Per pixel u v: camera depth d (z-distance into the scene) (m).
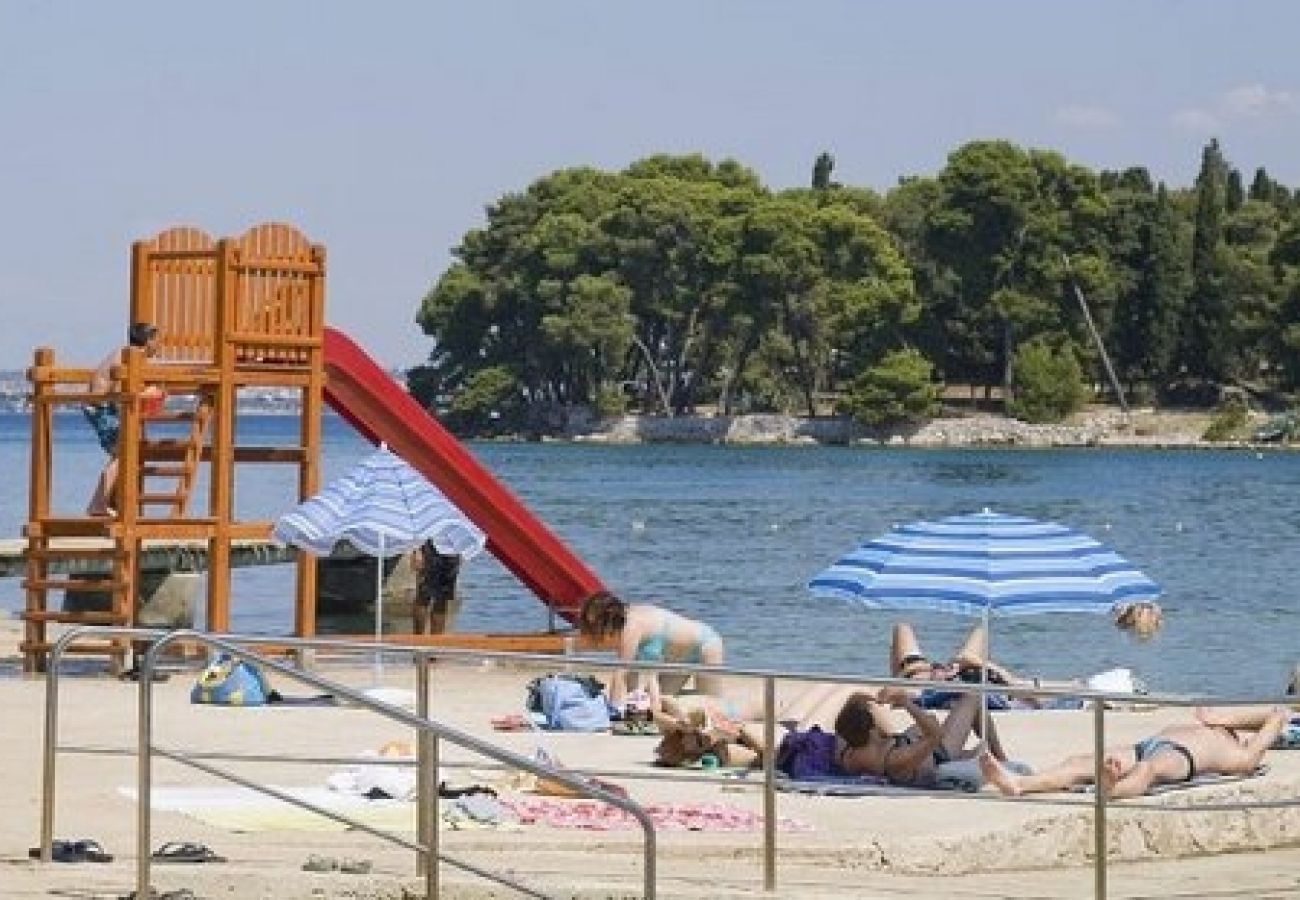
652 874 31.31
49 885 34.94
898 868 41.88
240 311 72.50
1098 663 96.50
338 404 83.25
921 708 47.28
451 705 61.16
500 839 40.47
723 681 62.09
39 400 72.19
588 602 58.34
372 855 38.41
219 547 71.94
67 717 55.97
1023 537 48.88
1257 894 42.22
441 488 84.75
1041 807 45.25
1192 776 47.88
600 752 51.19
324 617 97.69
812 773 46.78
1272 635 109.88
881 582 48.44
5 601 116.06
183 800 43.38
